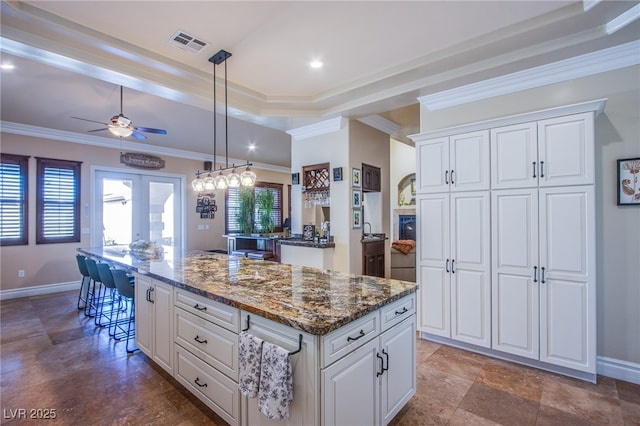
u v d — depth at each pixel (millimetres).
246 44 2625
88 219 5691
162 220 6777
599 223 2627
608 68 2547
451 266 3094
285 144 6492
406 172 8805
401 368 1995
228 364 1842
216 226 7750
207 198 7570
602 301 2615
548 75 2758
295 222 4852
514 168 2756
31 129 5023
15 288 4988
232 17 2266
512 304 2768
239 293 1918
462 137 3035
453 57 2729
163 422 2041
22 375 2621
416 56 2822
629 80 2490
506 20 2305
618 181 2549
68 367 2756
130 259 3391
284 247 4605
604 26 2281
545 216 2615
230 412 1832
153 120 4738
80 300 4551
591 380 2482
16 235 5000
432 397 2297
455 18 2275
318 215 5156
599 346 2627
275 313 1553
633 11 2092
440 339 3250
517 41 2482
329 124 4285
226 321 1862
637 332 2496
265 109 3969
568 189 2518
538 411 2137
